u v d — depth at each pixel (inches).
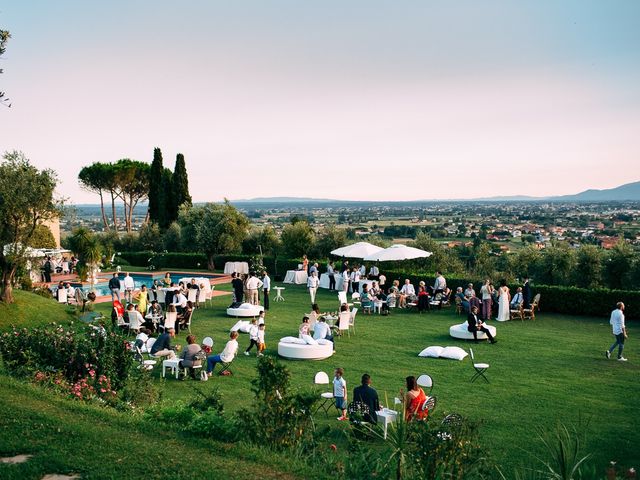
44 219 878.4
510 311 928.3
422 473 284.7
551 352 700.7
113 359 485.4
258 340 693.9
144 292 917.8
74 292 1103.0
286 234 1584.6
